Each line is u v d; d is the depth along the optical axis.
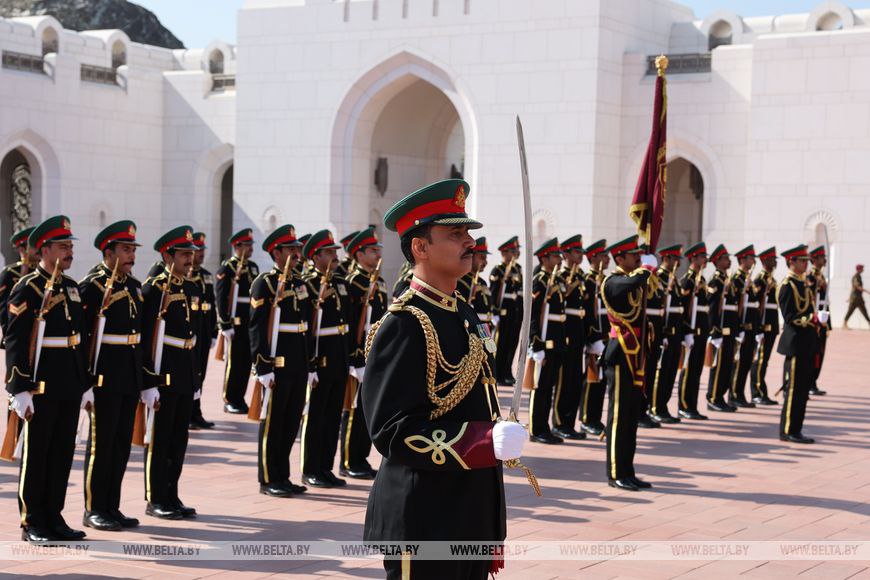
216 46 33.53
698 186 30.03
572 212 26.12
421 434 3.96
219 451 10.98
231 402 13.78
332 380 9.43
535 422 11.91
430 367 4.09
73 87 30.77
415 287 4.28
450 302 4.27
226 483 9.41
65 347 7.38
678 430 12.78
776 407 15.01
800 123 25.03
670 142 26.80
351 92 28.70
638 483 9.44
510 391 15.95
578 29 25.95
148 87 32.91
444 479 4.09
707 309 14.00
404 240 4.32
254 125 30.05
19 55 29.73
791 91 25.08
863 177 24.39
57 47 31.12
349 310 9.69
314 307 9.44
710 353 13.84
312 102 29.22
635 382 9.38
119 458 7.85
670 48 28.53
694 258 13.91
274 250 9.20
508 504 8.73
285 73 29.56
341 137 29.00
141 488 9.14
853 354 21.02
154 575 6.62
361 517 8.23
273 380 8.95
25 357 7.16
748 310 14.62
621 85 26.64
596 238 26.11
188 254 8.24
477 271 12.77
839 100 24.56
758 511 8.62
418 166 31.69
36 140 30.09
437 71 27.73
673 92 26.64
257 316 8.93
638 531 7.91
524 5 26.52
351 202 28.95
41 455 7.35
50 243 7.36
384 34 28.23
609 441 9.48
